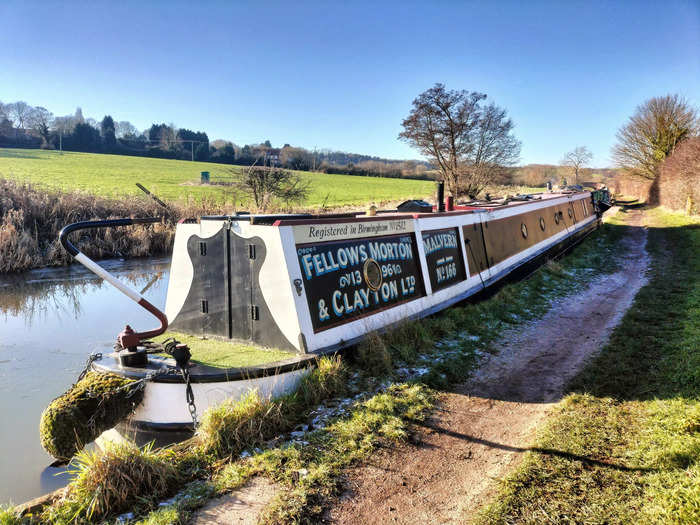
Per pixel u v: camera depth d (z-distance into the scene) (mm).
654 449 3816
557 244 15375
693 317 7828
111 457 3459
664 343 6660
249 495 3443
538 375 5965
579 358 6516
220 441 4059
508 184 37875
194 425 4355
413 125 33906
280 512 3227
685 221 24141
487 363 6398
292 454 3938
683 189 28969
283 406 4613
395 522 3186
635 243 19328
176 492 3520
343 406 4883
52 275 15008
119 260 17953
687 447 3738
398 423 4523
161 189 36438
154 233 19766
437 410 4949
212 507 3311
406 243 7695
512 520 3131
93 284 13898
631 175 45938
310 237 5734
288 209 26109
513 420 4711
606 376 5680
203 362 4969
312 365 5160
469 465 3883
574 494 3367
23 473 4645
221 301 5828
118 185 37812
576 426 4395
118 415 4281
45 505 3383
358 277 6438
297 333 5258
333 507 3336
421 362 6172
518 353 6832
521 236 12969
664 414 4430
